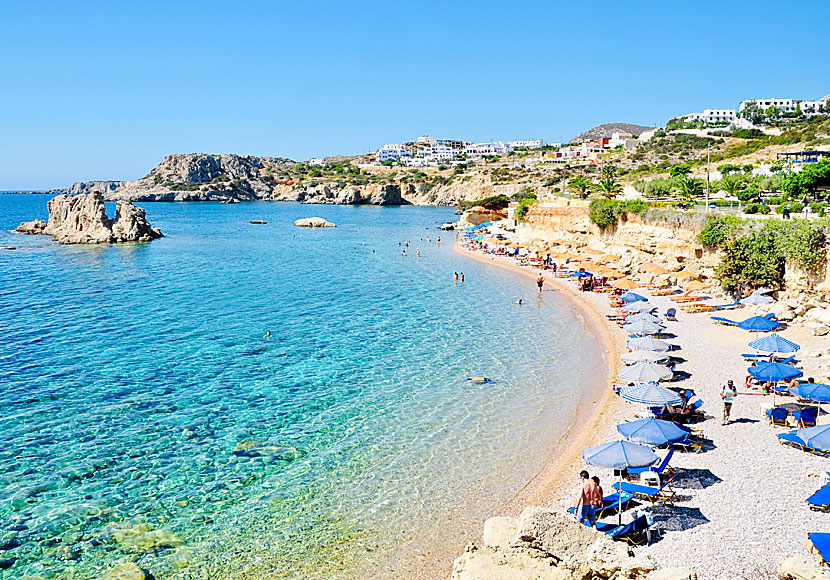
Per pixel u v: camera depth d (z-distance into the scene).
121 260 82.31
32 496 20.33
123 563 16.98
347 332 42.00
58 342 38.94
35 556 17.27
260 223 166.62
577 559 12.80
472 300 53.84
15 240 107.88
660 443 19.98
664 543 16.53
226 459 23.08
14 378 31.83
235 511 19.64
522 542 13.14
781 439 22.47
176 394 29.78
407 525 18.75
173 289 59.34
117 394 29.69
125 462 22.80
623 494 18.56
